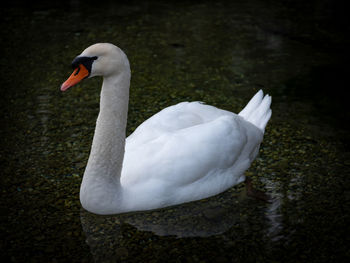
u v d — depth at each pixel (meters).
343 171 4.76
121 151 3.82
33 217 4.04
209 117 4.50
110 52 3.48
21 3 9.53
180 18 8.98
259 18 9.05
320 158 4.98
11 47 7.62
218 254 3.68
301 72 7.08
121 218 4.04
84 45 7.73
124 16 9.03
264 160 4.97
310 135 5.45
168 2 9.85
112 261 3.59
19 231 3.87
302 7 9.67
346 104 6.20
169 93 6.42
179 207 4.20
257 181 4.63
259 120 4.84
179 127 4.32
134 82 6.70
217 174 4.30
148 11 9.32
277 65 7.29
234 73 7.02
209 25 8.68
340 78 6.90
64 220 4.02
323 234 3.91
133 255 3.65
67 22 8.66
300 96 6.39
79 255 3.64
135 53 7.54
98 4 9.64
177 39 8.08
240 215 4.14
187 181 4.09
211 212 4.16
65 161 4.88
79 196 4.29
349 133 5.50
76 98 6.22
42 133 5.36
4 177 4.57
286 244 3.79
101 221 4.00
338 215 4.14
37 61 7.19
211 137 4.20
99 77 6.87
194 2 9.87
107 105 3.68
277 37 8.25
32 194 4.34
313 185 4.55
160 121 4.37
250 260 3.62
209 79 6.82
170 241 3.81
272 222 4.05
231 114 4.66
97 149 3.79
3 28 8.33
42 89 6.39
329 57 7.57
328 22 8.90
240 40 8.11
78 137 5.32
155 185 3.99
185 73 6.98
